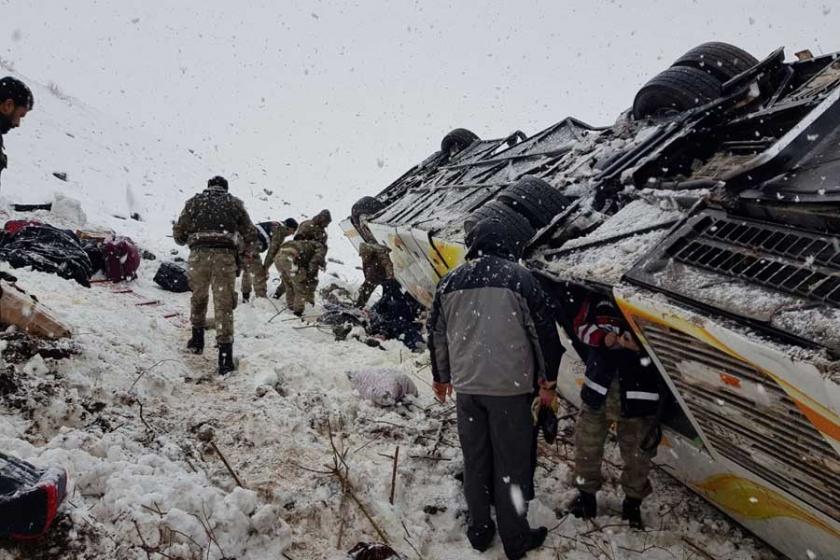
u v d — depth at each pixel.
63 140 20.59
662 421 3.76
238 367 5.30
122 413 3.88
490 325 3.13
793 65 5.47
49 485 2.44
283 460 3.80
